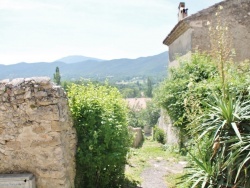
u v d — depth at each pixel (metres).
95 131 5.54
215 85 6.26
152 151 10.88
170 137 12.34
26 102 4.62
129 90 88.19
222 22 10.34
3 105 4.68
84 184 5.93
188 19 10.21
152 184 6.71
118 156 5.75
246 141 4.18
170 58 15.51
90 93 6.17
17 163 4.70
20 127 4.66
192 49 10.20
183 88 8.14
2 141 4.70
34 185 4.59
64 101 5.10
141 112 34.12
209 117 4.90
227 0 10.30
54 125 4.59
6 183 4.45
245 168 4.00
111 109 6.10
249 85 5.28
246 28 10.33
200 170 4.64
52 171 4.60
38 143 4.62
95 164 5.58
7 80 4.81
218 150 4.47
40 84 4.65
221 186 4.30
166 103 8.94
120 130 6.11
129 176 7.20
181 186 5.03
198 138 4.54
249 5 10.33
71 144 5.32
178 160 8.84
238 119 4.48
